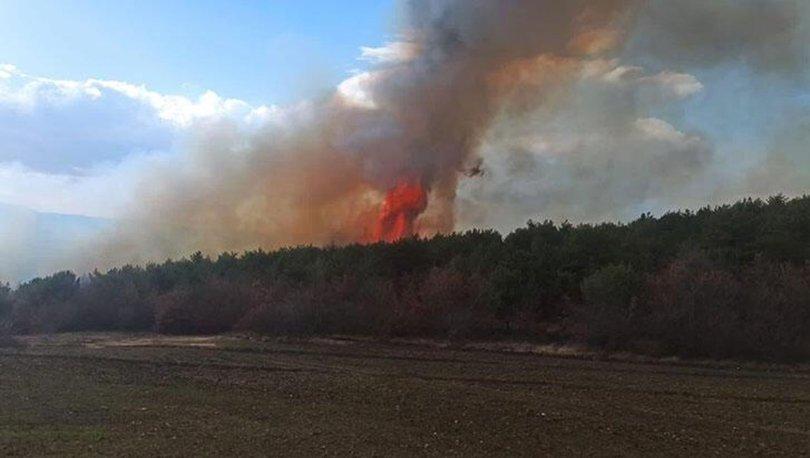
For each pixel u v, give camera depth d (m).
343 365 22.16
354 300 33.47
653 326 23.98
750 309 23.75
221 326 36.62
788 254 27.86
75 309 40.22
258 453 10.46
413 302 31.97
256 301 36.38
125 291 41.75
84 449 10.70
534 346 26.88
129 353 26.20
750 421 12.89
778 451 10.65
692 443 11.16
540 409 14.05
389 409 14.16
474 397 15.58
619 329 24.64
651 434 11.79
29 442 11.18
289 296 35.34
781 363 21.80
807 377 19.09
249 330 34.25
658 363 22.59
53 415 13.54
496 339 28.36
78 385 17.66
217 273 45.47
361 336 31.47
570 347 25.97
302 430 12.15
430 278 33.31
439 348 28.02
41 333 39.19
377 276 35.97
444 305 30.61
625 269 26.80
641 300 25.36
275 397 15.77
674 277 25.53
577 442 11.23
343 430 12.13
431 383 17.89
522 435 11.73
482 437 11.59
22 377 19.06
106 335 36.88
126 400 15.40
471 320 29.12
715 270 25.84
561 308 29.23
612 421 12.86
